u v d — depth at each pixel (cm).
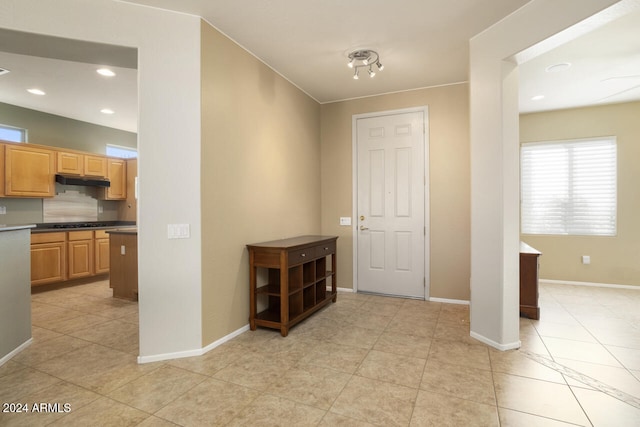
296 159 402
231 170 293
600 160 471
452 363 242
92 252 516
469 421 175
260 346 275
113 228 538
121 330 311
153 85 244
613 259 468
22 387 210
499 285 263
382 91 421
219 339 279
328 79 382
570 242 488
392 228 428
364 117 441
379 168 434
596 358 250
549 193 498
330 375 225
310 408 188
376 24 268
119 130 615
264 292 310
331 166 461
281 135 370
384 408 187
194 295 257
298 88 406
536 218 505
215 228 275
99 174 562
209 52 267
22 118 481
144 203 243
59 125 525
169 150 249
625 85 394
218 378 221
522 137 509
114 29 235
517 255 265
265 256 304
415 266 416
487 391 204
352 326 321
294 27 273
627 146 457
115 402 193
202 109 261
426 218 409
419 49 310
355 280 449
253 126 322
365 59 328
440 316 348
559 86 396
